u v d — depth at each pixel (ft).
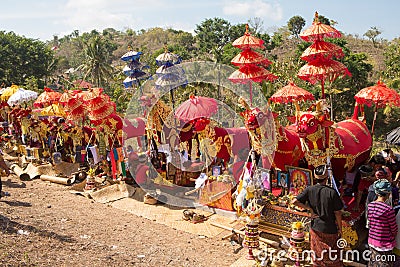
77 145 40.96
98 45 181.16
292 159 24.86
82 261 20.11
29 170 41.37
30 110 45.70
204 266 21.11
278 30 247.50
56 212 29.27
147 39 344.28
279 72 83.76
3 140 51.01
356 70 111.04
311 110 23.35
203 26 243.60
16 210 28.48
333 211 18.71
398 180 23.15
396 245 18.30
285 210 22.97
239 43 30.91
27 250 20.63
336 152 22.35
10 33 208.54
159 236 25.64
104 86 183.62
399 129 29.01
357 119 28.19
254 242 22.00
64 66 326.44
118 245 23.62
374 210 18.24
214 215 29.40
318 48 25.26
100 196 33.94
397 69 115.96
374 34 229.66
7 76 186.91
